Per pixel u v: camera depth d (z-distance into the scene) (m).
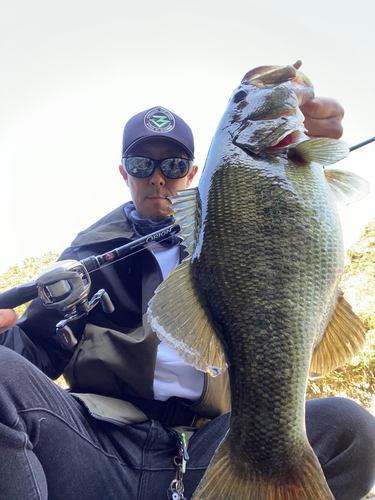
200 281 0.41
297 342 0.37
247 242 0.39
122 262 0.68
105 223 0.78
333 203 0.43
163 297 0.41
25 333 0.66
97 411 0.50
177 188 0.74
